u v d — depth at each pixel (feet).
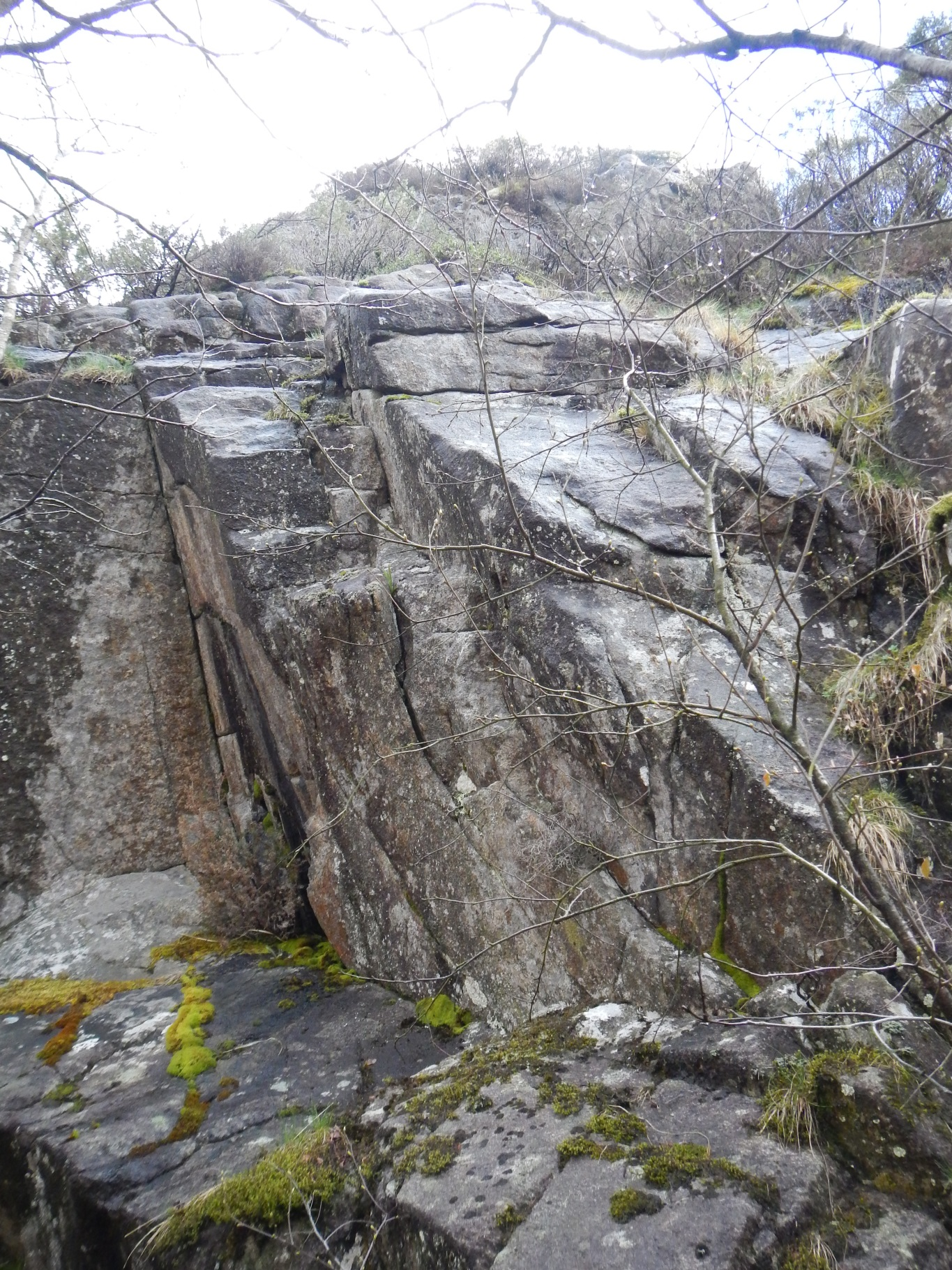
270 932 16.43
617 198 25.38
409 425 16.03
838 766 10.05
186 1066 12.29
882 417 13.50
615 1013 10.30
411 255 30.35
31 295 13.55
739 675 11.14
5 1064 13.03
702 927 10.26
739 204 19.84
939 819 9.93
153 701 19.45
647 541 12.75
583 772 11.62
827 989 8.92
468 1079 9.80
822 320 19.89
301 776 16.44
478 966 12.83
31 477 19.26
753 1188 7.04
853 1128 7.48
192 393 19.39
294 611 15.40
